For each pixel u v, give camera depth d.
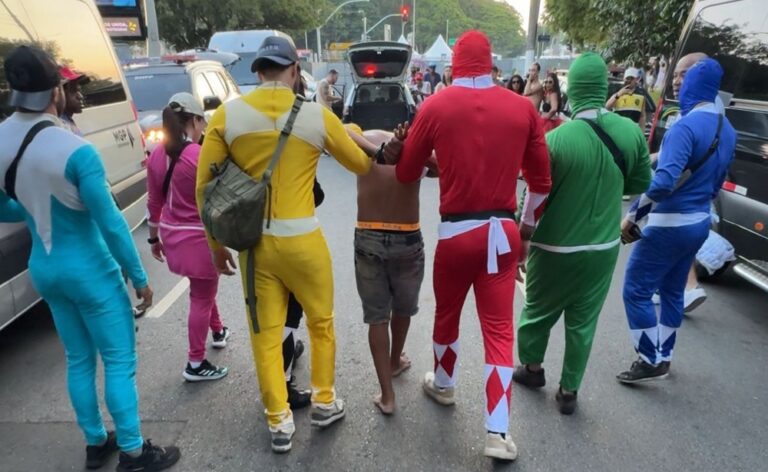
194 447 2.81
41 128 2.21
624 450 2.79
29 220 2.30
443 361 3.01
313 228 2.62
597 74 2.73
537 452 2.77
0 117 3.52
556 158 2.71
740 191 4.41
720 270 4.99
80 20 4.86
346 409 3.10
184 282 5.04
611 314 4.37
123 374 2.50
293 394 3.09
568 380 3.02
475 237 2.53
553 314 3.02
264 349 2.67
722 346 3.89
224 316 4.30
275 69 2.47
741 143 4.41
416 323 4.18
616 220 2.82
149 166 3.21
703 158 3.01
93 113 4.70
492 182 2.49
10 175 2.21
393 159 2.64
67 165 2.18
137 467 2.59
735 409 3.14
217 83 9.37
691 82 3.09
